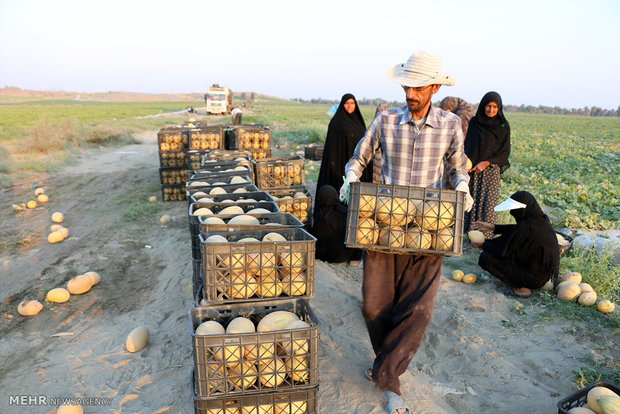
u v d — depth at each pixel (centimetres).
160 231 804
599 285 540
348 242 300
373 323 335
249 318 332
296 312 331
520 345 434
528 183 1271
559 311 495
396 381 310
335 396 355
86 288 564
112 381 385
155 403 353
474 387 374
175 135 984
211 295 315
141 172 1366
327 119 4684
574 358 408
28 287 581
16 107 7094
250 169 691
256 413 291
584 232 805
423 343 446
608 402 288
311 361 291
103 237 773
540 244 510
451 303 527
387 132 329
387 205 296
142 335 436
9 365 412
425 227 295
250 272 321
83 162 1559
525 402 351
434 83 297
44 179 1256
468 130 674
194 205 466
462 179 319
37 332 474
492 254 552
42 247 732
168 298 541
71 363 413
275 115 5081
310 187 1077
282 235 371
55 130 1822
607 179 1333
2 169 1320
